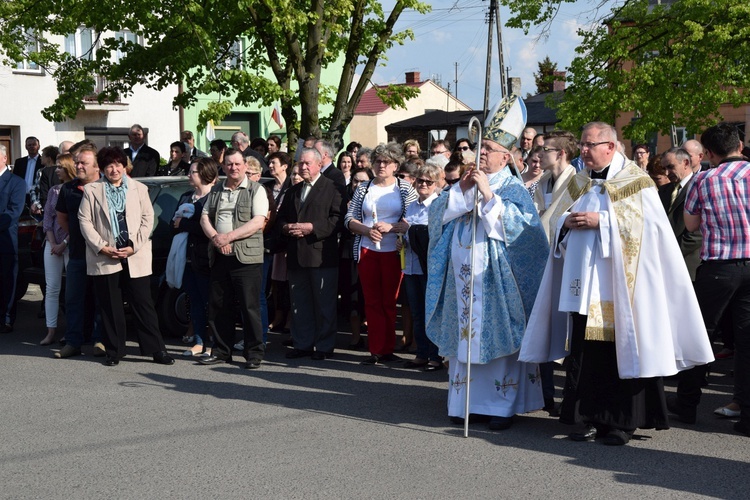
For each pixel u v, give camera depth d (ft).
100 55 54.24
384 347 29.25
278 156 34.63
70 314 29.99
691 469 18.15
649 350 19.36
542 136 34.58
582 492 16.76
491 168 22.09
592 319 19.42
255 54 57.16
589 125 20.24
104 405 23.49
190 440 20.22
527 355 20.47
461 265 21.74
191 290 30.19
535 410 22.04
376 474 17.79
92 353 30.68
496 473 17.87
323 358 29.84
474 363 21.27
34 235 35.76
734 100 67.05
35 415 22.54
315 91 48.88
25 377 26.91
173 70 52.47
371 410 23.02
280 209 30.48
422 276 28.09
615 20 68.08
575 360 19.92
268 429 21.13
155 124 96.48
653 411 20.17
